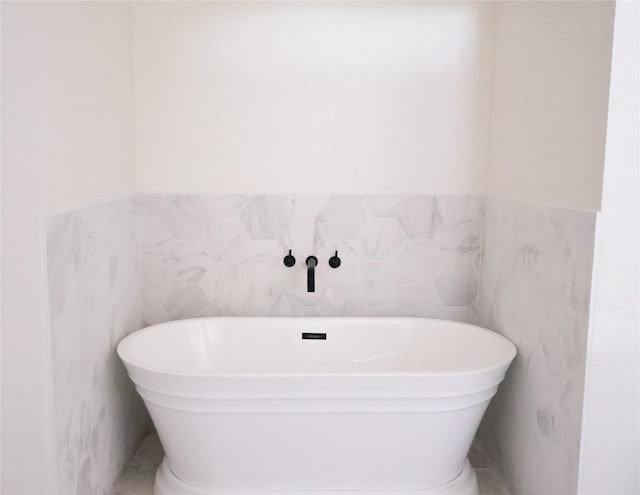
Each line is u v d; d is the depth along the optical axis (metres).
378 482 2.02
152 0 2.46
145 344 2.23
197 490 2.02
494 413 2.42
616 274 1.63
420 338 2.48
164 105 2.52
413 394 1.89
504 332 2.32
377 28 2.51
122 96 2.34
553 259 1.87
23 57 1.52
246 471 1.99
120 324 2.30
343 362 2.50
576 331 1.71
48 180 1.64
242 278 2.62
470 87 2.55
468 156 2.58
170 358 2.35
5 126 1.48
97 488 2.02
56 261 1.66
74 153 1.83
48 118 1.65
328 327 2.49
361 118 2.55
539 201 2.01
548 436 1.88
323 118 2.55
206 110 2.53
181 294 2.61
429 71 2.54
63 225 1.72
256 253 2.60
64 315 1.72
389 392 1.88
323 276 2.63
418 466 2.01
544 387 1.92
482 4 2.51
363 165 2.58
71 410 1.78
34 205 1.57
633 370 1.66
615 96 1.57
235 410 1.89
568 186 1.79
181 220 2.57
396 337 2.50
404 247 2.62
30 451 1.62
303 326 2.48
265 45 2.51
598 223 1.61
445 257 2.63
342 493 2.02
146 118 2.52
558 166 1.86
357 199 2.59
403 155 2.58
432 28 2.52
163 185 2.55
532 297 2.04
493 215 2.48
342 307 2.64
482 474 2.34
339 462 1.99
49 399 1.62
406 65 2.53
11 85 1.48
